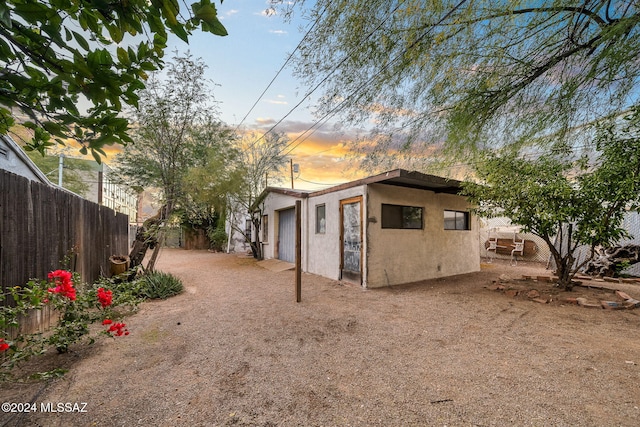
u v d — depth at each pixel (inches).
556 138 124.0
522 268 342.6
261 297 206.2
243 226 591.2
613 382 88.6
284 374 96.3
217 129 311.3
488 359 106.5
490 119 118.6
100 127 41.8
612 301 175.3
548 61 100.8
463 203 313.1
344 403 80.3
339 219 272.8
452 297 204.2
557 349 113.9
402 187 261.4
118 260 217.2
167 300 197.2
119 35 36.5
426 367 100.7
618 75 94.0
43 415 73.7
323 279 278.7
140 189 330.0
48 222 130.6
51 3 31.9
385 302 191.5
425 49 99.3
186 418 73.8
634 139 152.3
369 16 97.3
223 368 100.3
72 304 100.6
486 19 89.5
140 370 98.2
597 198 169.0
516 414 74.4
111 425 70.8
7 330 99.3
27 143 48.9
